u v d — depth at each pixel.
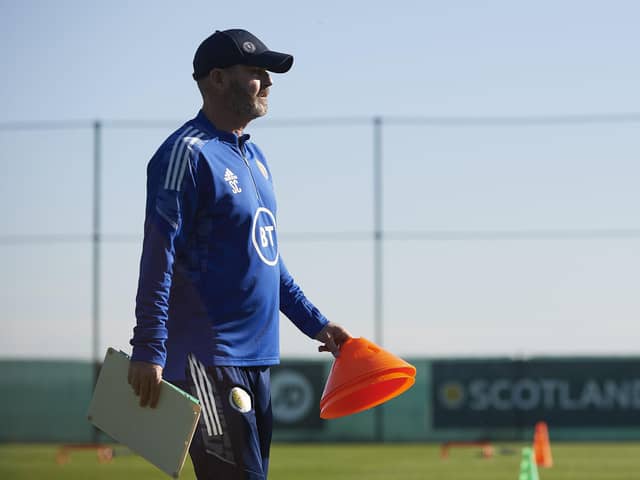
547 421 69.38
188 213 13.08
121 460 54.75
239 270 13.31
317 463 52.53
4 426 70.94
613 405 69.19
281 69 13.74
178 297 13.26
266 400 13.76
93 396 12.62
